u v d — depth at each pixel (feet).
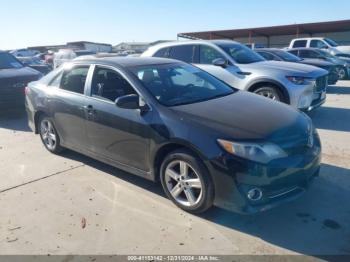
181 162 11.44
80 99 14.99
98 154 14.87
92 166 16.24
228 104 12.78
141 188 13.76
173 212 11.88
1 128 24.49
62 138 16.92
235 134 10.41
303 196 12.58
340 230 10.57
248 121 11.23
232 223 11.12
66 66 16.66
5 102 26.32
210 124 10.94
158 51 26.84
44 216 11.94
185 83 14.40
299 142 10.91
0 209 12.54
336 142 18.54
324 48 57.00
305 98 21.52
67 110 15.69
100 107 13.92
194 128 10.90
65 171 15.75
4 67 29.40
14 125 25.35
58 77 16.94
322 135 19.99
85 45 122.62
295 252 9.64
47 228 11.22
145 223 11.29
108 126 13.64
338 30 108.06
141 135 12.39
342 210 11.65
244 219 11.32
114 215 11.84
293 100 21.33
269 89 21.90
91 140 14.89
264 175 10.06
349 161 15.64
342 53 51.98
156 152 12.03
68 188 14.01
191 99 13.17
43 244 10.41
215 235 10.53
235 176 10.15
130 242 10.34
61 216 11.90
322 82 23.09
